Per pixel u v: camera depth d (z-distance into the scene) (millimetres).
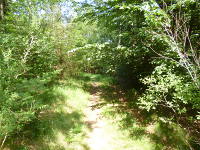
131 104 8586
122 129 6520
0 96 3850
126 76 10484
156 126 6414
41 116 6098
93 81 15109
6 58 4434
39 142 4844
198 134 5586
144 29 5844
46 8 10414
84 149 5207
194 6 5680
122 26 10234
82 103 8617
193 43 5238
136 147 5484
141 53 7402
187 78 4824
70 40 10758
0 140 4328
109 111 7910
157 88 5059
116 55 8773
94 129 6500
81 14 9539
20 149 4266
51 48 8094
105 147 5422
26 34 7238
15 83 4613
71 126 6258
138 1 6977
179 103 5840
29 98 4785
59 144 5117
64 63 10836
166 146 5512
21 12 10219
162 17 4957
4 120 3803
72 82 11375
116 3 7371
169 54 5363
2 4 9828
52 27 10070
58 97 7836
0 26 8508
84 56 11328
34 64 7062
